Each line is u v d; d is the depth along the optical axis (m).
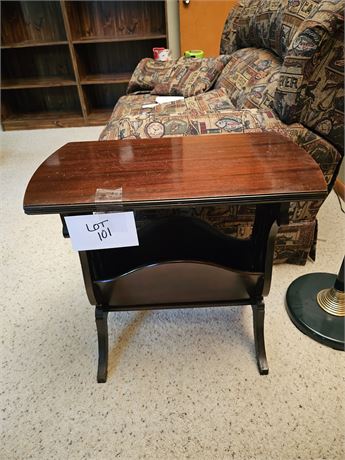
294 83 1.01
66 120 3.11
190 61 2.10
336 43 0.97
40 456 0.86
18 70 3.13
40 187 0.72
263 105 1.21
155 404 0.95
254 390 0.97
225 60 1.95
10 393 1.00
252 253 1.03
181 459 0.84
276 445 0.85
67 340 1.16
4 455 0.86
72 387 1.01
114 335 1.16
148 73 2.21
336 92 1.03
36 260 1.53
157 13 2.87
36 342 1.16
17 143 2.85
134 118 1.18
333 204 1.79
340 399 0.93
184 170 0.76
